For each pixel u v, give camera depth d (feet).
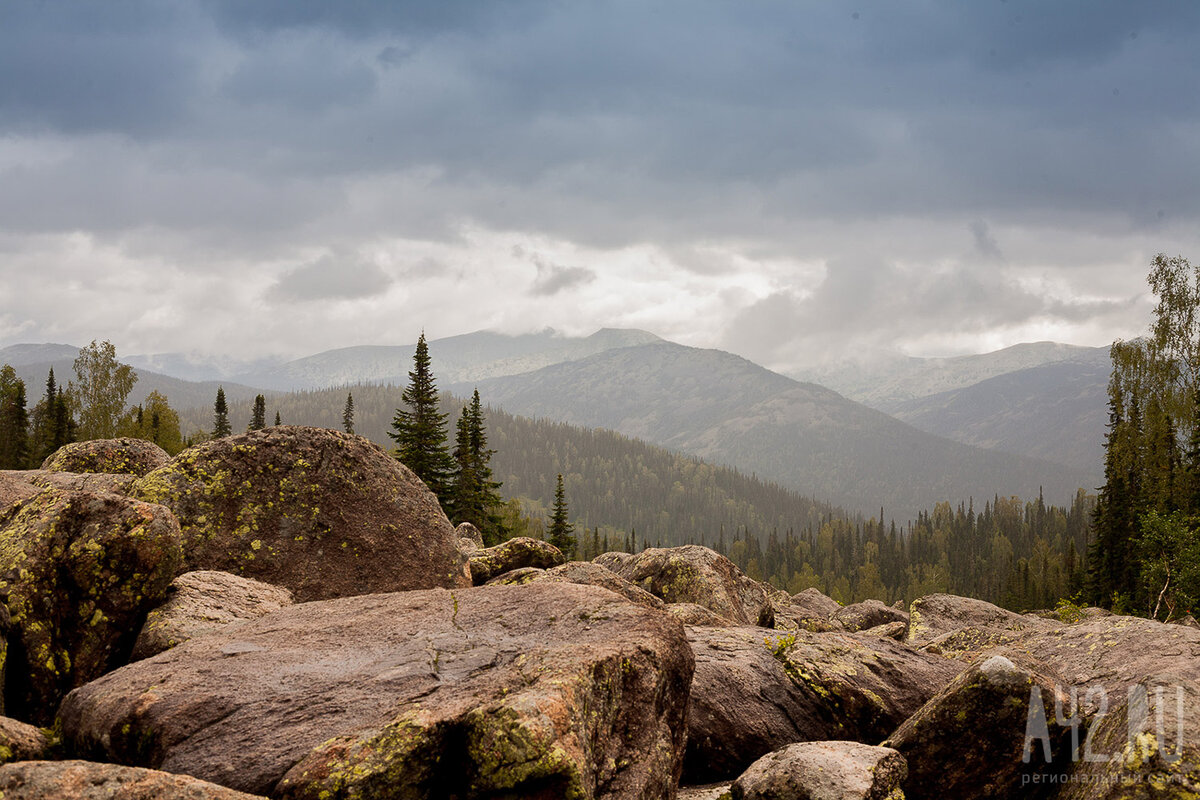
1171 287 226.17
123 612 33.60
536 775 21.24
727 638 43.47
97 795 19.03
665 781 25.91
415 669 26.71
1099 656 43.06
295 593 45.78
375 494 50.08
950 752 33.04
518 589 34.06
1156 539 159.84
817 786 26.91
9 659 30.71
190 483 46.60
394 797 21.59
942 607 85.61
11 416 360.69
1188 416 218.79
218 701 24.81
